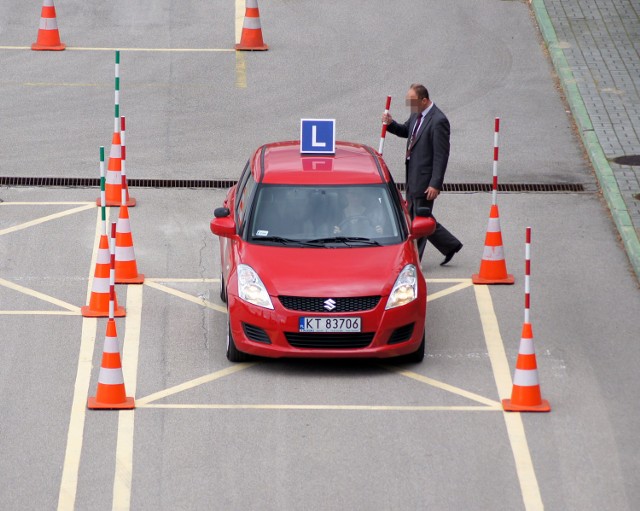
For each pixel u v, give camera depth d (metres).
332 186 33.28
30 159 46.56
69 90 53.38
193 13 63.47
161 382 30.55
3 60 56.56
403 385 30.59
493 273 37.16
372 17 62.88
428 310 35.28
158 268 37.91
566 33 59.91
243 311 30.59
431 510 24.84
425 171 37.41
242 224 32.75
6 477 25.91
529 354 29.23
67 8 63.75
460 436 28.00
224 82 54.59
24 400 29.45
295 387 30.38
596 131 48.94
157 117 50.69
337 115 51.00
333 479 26.03
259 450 27.25
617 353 32.66
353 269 31.00
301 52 58.22
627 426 28.62
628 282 37.47
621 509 25.00
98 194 43.94
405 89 54.03
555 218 42.53
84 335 33.16
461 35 60.53
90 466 26.45
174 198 43.66
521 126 50.69
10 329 33.28
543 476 26.30
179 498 25.22
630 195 43.00
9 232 40.25
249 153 47.47
